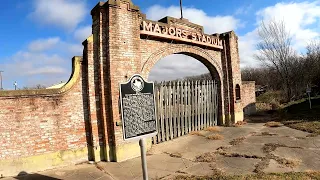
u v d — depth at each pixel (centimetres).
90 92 723
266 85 2956
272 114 1625
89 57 725
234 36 1290
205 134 1043
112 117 718
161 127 947
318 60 2123
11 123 623
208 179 532
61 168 671
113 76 720
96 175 609
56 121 681
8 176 614
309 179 497
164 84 973
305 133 950
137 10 787
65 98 696
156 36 872
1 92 607
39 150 654
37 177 605
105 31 730
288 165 596
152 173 602
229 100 1248
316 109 1426
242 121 1307
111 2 717
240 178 519
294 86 2148
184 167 638
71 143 703
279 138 891
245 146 809
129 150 746
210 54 1177
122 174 609
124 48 748
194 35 1041
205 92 1191
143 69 838
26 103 641
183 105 1062
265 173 545
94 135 723
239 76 1326
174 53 984
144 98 454
